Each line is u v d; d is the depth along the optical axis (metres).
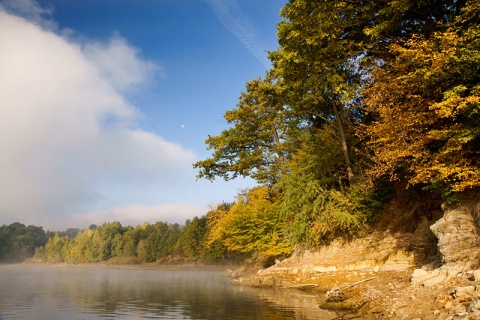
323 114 25.92
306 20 17.06
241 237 32.84
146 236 150.00
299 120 29.59
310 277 22.47
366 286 15.43
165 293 22.12
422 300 10.73
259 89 25.41
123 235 154.75
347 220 20.70
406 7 14.66
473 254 11.62
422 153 13.24
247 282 27.45
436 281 11.75
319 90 21.33
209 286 27.36
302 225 23.30
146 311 14.41
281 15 18.14
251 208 33.41
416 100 13.70
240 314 12.95
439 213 17.38
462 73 12.15
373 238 20.75
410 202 19.47
